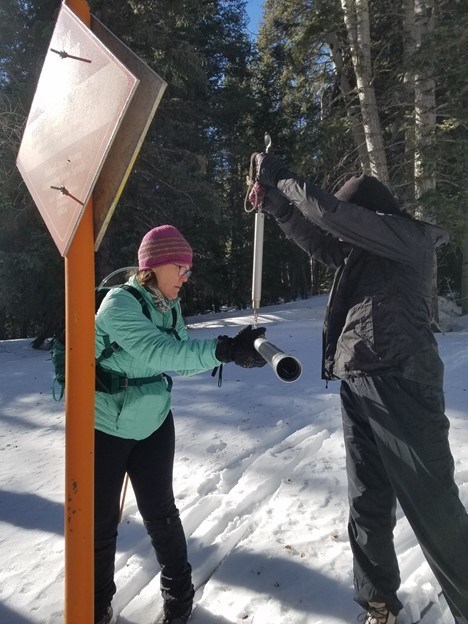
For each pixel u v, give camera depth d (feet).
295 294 94.84
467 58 32.73
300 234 7.76
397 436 6.48
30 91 34.91
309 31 38.83
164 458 7.69
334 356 7.09
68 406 5.93
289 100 50.01
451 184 36.94
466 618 6.62
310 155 36.99
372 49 42.55
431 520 6.45
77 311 5.86
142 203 44.19
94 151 5.32
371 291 6.72
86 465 5.96
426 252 6.75
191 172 44.60
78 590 6.00
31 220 41.01
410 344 6.49
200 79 44.29
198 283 55.72
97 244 5.87
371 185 7.15
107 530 7.42
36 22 37.06
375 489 7.14
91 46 5.54
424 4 36.01
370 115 36.09
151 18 40.68
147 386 7.32
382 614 7.22
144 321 6.65
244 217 76.33
